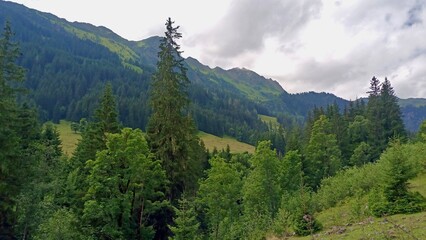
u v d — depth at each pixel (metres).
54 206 30.70
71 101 171.50
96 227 30.73
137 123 146.88
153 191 33.47
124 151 30.97
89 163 30.95
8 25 29.31
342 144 82.81
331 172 61.16
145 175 32.34
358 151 74.62
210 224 39.91
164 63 38.38
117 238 30.22
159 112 37.16
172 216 36.81
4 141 26.47
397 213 18.69
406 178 19.17
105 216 30.06
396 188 19.41
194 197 37.84
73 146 117.38
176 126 36.84
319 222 20.72
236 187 41.16
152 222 36.69
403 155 20.28
